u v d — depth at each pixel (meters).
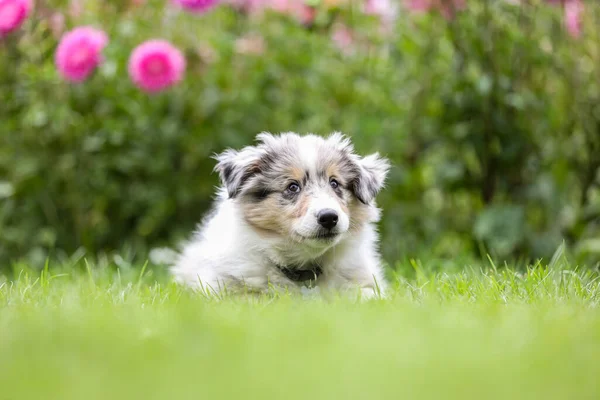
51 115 8.06
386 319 4.12
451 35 8.09
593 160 8.13
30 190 8.28
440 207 8.62
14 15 7.88
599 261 7.39
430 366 3.32
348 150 6.16
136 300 5.07
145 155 8.30
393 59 8.44
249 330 3.93
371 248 6.48
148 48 7.88
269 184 5.87
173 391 3.04
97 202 8.37
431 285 5.43
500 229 7.77
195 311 4.28
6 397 2.98
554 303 4.77
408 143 8.39
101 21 8.58
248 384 3.12
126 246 8.41
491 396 2.97
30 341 3.70
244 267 5.86
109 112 8.31
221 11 8.84
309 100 8.72
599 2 8.16
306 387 3.08
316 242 5.59
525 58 8.03
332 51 8.85
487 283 5.59
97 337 3.78
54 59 8.32
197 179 8.52
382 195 8.41
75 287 5.76
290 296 5.25
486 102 8.00
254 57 8.56
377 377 3.18
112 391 3.04
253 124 8.52
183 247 7.49
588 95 8.12
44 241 8.22
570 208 8.33
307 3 8.72
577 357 3.44
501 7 8.00
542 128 8.05
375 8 8.74
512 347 3.62
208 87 8.48
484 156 8.17
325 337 3.76
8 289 5.53
